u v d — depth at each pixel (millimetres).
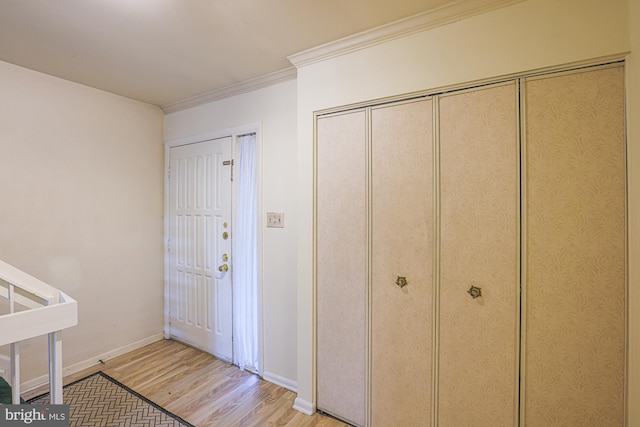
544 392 1353
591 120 1261
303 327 1992
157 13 1534
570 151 1297
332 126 1897
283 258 2262
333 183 1896
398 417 1694
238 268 2549
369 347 1778
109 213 2645
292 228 2215
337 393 1888
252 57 2008
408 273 1659
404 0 1438
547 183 1338
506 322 1422
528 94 1366
